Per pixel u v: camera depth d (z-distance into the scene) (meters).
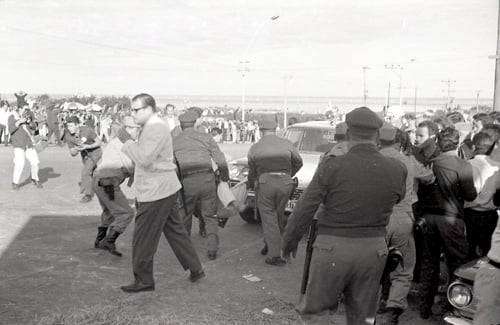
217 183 6.82
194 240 7.79
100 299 5.18
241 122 37.06
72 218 8.90
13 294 5.25
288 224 3.53
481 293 3.63
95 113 28.14
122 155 6.65
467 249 4.92
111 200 6.63
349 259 3.30
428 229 4.93
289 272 6.34
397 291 4.73
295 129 9.88
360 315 3.41
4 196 10.73
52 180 13.16
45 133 25.86
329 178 3.32
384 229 3.46
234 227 8.82
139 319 4.64
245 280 5.98
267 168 6.66
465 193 4.80
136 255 5.38
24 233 7.79
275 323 4.73
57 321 4.52
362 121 3.42
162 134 5.19
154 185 5.27
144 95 5.25
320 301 3.42
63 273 5.97
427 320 5.04
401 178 3.43
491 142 5.34
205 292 5.52
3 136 23.69
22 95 24.89
